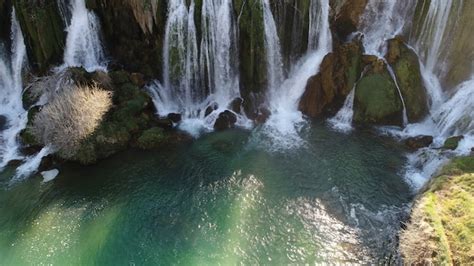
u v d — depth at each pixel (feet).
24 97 85.05
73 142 74.69
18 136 80.07
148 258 60.08
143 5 83.82
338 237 61.98
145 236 63.26
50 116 75.05
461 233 56.70
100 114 75.56
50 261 59.93
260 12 83.71
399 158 75.82
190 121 86.53
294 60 90.68
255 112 87.20
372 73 84.84
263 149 79.10
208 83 88.89
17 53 90.38
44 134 75.82
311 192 69.72
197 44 85.46
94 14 87.76
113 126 78.69
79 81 79.87
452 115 80.07
